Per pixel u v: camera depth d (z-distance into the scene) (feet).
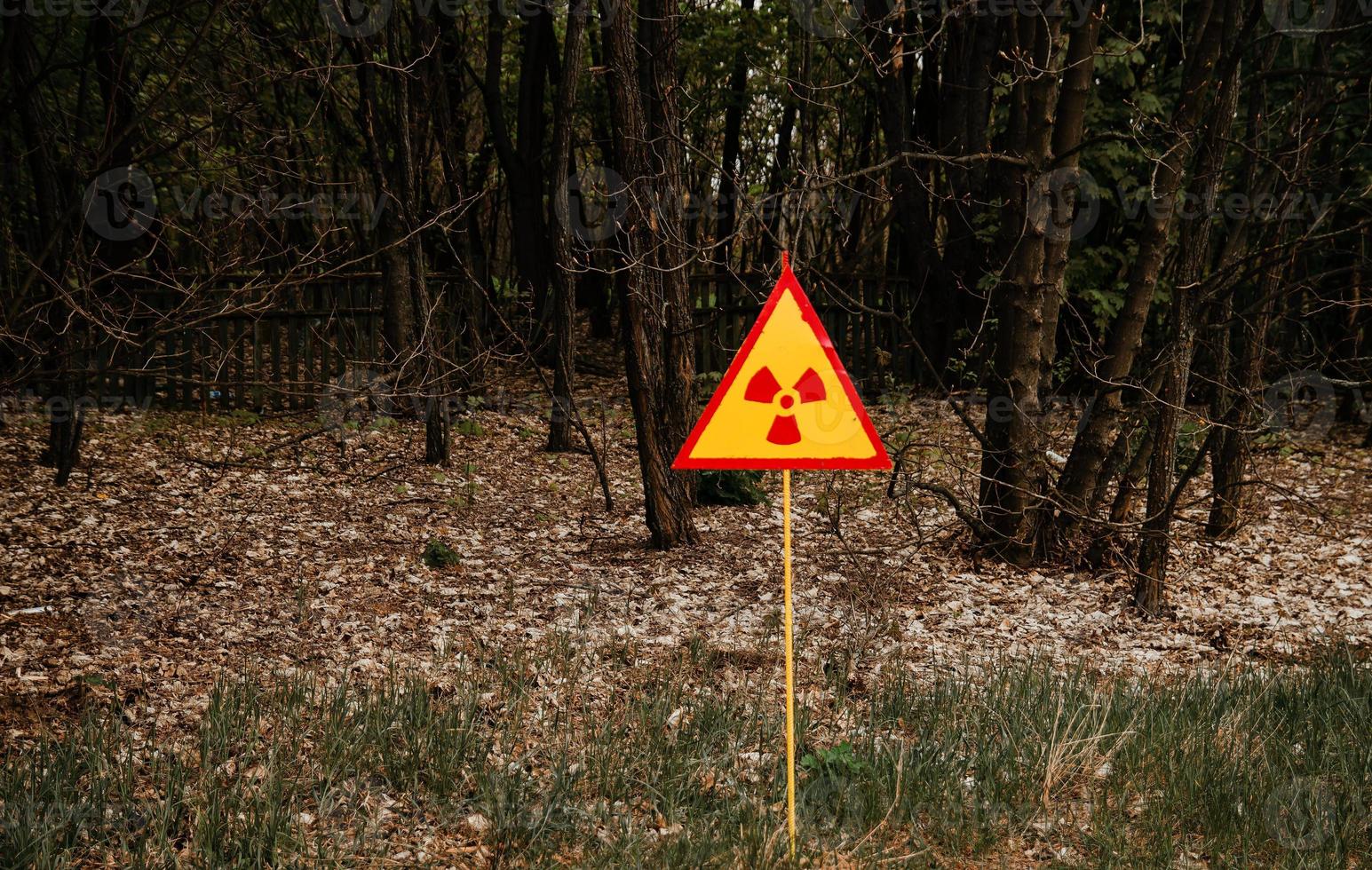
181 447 35.94
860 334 52.31
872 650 21.44
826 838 13.46
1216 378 27.02
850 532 30.48
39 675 17.87
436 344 35.37
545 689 18.42
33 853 11.84
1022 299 26.71
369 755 15.16
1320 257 42.01
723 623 22.95
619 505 33.01
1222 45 24.11
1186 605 25.29
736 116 58.80
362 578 24.70
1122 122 42.91
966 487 34.17
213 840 12.51
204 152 26.66
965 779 15.38
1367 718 17.07
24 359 21.58
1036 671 19.54
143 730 16.06
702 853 12.68
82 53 39.42
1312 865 12.75
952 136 49.67
